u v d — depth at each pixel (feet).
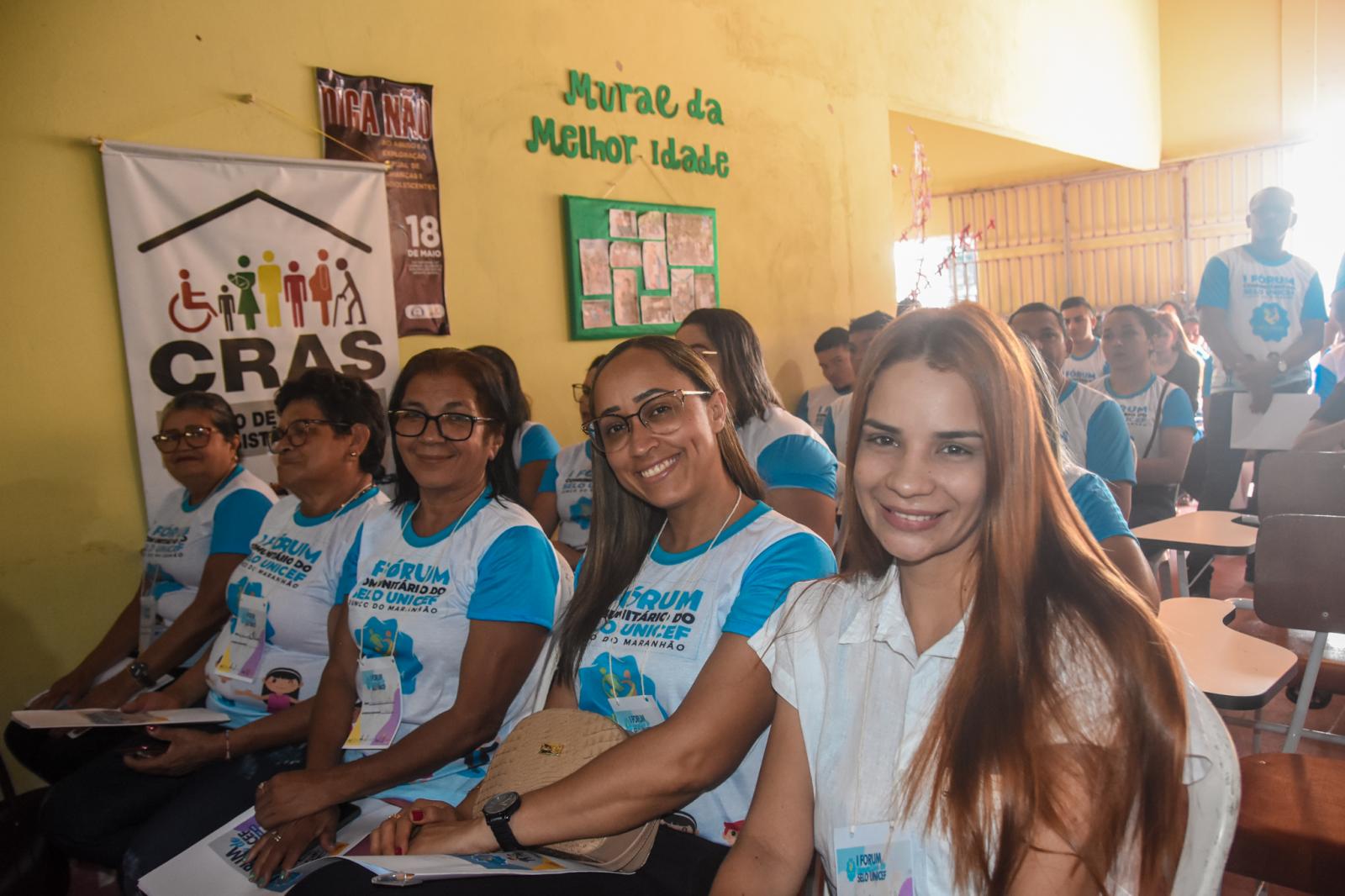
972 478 3.73
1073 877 3.42
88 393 10.59
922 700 3.88
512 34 14.32
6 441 10.08
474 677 6.38
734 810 5.45
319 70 12.16
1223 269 17.83
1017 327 11.87
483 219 14.02
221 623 8.95
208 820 6.76
